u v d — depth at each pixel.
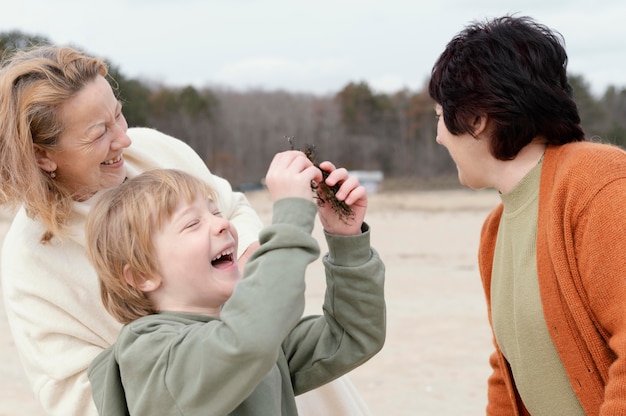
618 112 67.25
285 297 1.80
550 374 2.21
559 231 2.10
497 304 2.37
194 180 2.07
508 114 2.16
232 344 1.77
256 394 2.01
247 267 1.87
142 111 65.62
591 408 2.11
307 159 2.04
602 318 2.03
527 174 2.24
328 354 2.18
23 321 2.44
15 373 7.36
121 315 2.08
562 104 2.19
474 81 2.19
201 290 2.00
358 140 71.62
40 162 2.39
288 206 1.93
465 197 44.94
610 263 1.99
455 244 18.72
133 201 1.99
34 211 2.38
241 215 2.91
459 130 2.26
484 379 6.95
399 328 9.06
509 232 2.30
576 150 2.15
